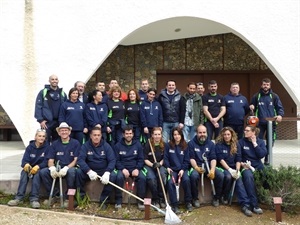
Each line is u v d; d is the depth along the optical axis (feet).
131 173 15.80
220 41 31.76
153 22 25.05
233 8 25.05
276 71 25.17
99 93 17.65
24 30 25.04
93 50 25.00
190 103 19.11
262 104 18.92
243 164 15.78
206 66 31.78
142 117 18.37
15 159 22.66
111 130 17.95
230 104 18.81
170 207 14.62
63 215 14.39
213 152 15.96
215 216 14.74
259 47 25.16
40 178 15.58
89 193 16.19
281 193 15.12
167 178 15.49
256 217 14.70
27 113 25.02
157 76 31.83
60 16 25.02
